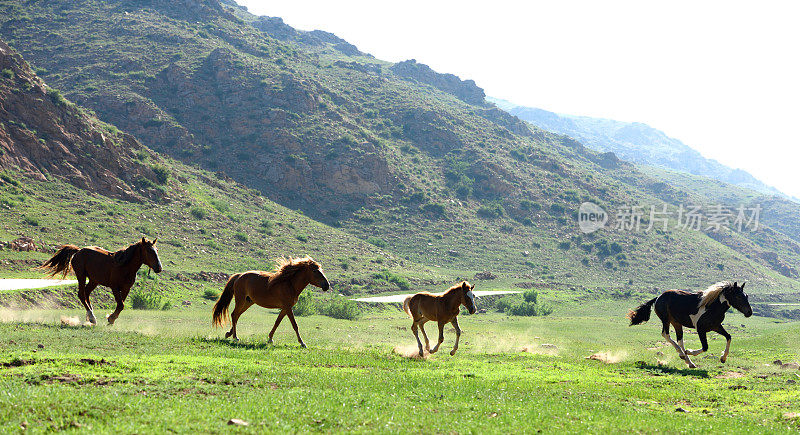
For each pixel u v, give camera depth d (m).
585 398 12.52
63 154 76.56
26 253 49.53
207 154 123.25
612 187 169.25
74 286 40.06
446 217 124.81
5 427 7.76
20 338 15.02
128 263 19.61
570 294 88.12
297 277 18.53
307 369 13.88
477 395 12.01
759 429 10.17
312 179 122.94
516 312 65.75
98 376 11.22
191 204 85.44
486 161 149.00
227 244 77.00
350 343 22.80
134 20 174.62
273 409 9.45
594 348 27.66
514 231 127.50
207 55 157.38
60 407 8.77
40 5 179.75
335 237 97.56
